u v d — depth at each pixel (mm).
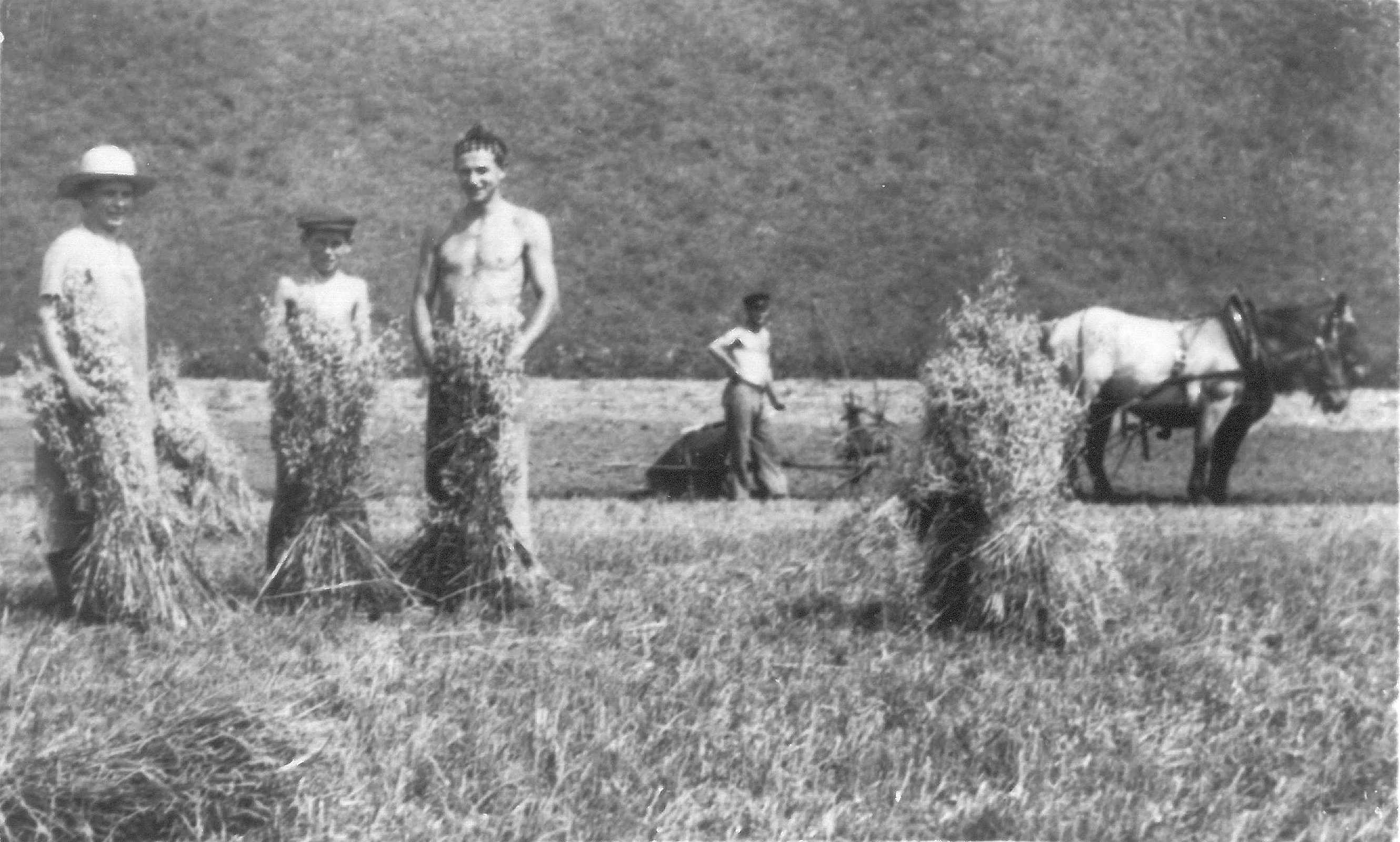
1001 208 31516
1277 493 18703
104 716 7246
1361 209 31203
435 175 30828
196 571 9891
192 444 13312
